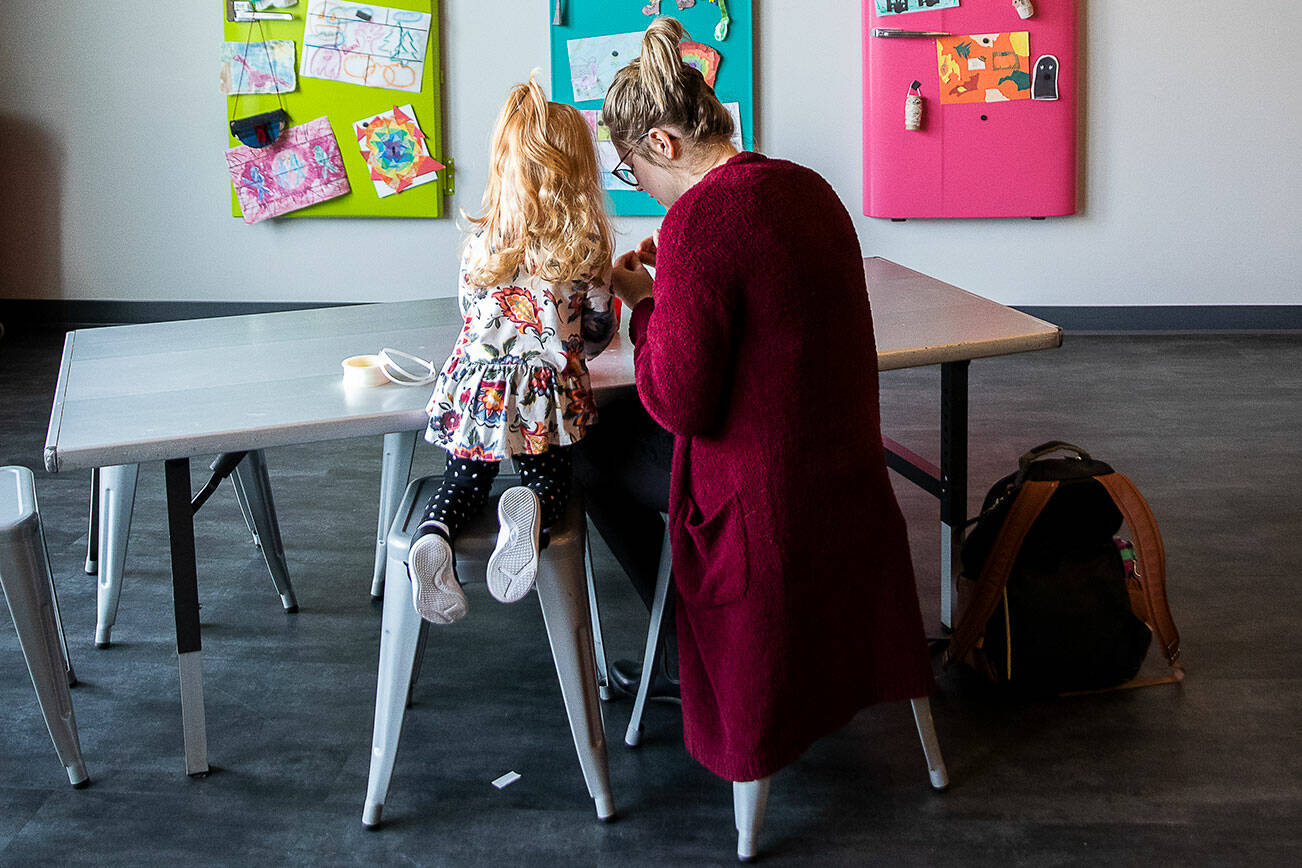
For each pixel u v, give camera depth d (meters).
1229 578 3.08
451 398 2.04
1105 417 4.47
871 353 1.95
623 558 2.53
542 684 2.66
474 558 2.05
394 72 5.64
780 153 5.71
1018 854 2.04
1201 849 2.04
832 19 5.54
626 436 2.40
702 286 1.77
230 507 3.76
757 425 1.85
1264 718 2.44
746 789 2.01
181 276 6.08
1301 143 5.52
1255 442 4.14
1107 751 2.34
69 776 2.29
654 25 1.90
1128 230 5.66
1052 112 5.39
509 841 2.12
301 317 2.86
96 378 2.31
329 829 2.16
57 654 2.24
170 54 5.81
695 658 2.03
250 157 5.75
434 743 2.43
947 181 5.50
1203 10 5.42
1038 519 2.48
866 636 2.04
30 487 2.31
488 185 2.03
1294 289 5.68
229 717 2.54
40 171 6.01
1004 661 2.49
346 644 2.85
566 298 2.04
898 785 2.26
